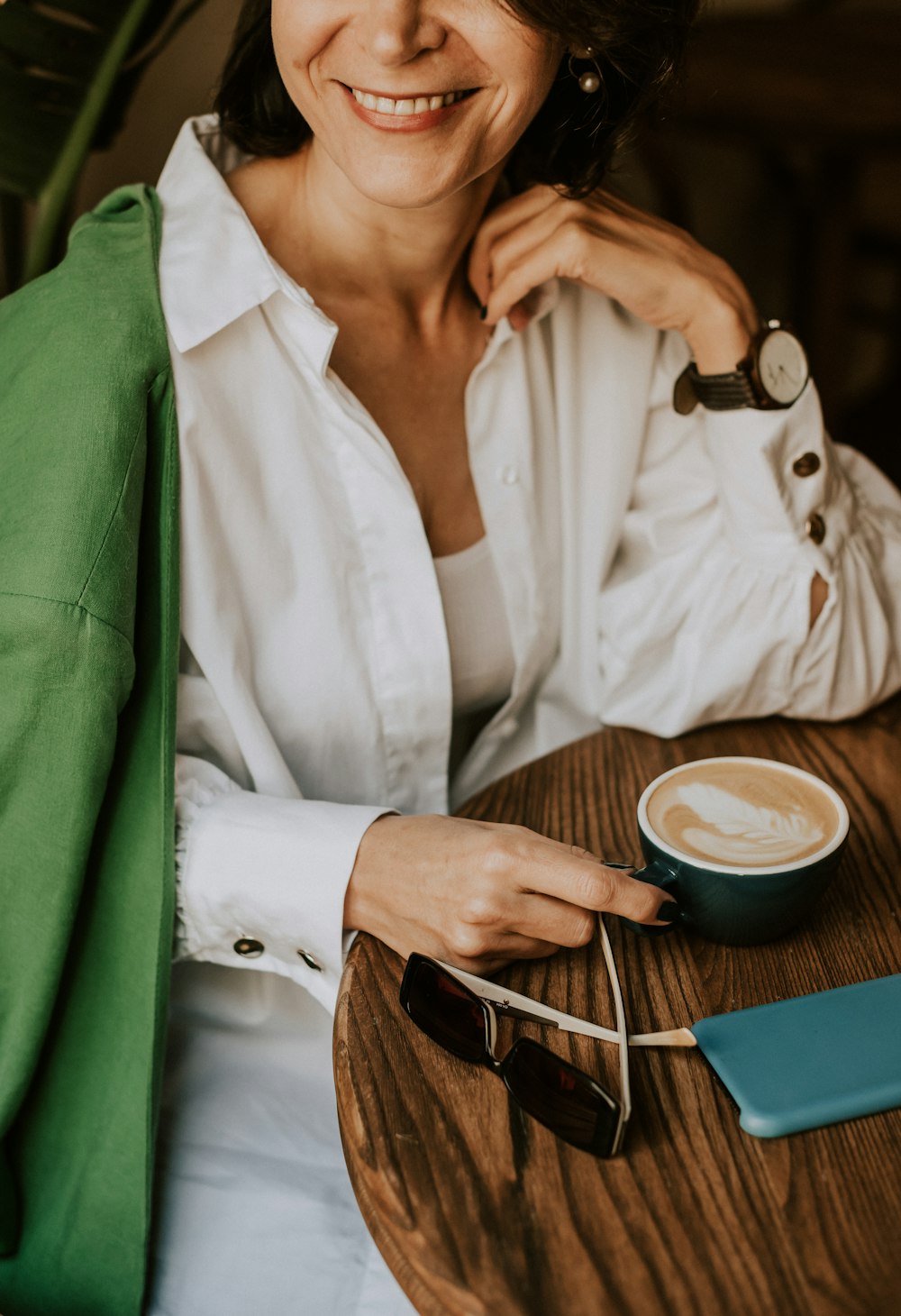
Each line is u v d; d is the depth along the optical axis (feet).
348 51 3.15
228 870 3.22
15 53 4.51
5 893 3.13
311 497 3.62
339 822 3.20
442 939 2.87
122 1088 3.22
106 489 3.03
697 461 4.35
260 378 3.52
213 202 3.52
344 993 2.79
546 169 3.98
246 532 3.53
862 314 11.51
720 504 4.13
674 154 10.37
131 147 6.37
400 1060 2.54
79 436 3.04
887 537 4.34
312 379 3.55
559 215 3.93
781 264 11.85
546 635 4.40
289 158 3.93
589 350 4.33
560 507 4.37
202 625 3.47
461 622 4.19
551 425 4.30
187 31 6.21
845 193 9.38
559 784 3.64
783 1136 2.32
